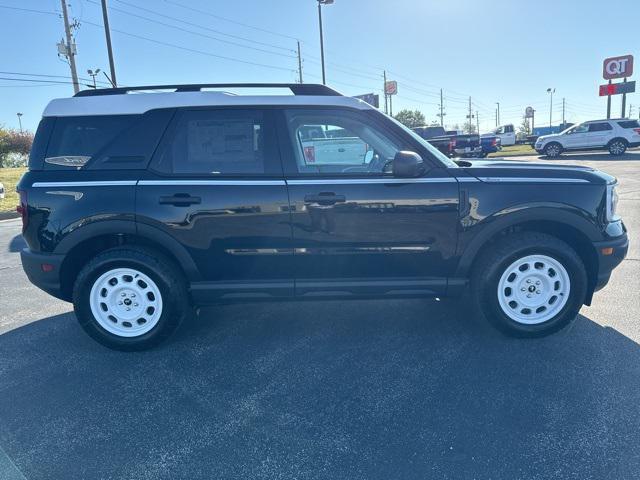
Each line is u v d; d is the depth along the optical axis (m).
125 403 2.96
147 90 3.77
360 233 3.51
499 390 2.97
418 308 4.40
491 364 3.30
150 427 2.71
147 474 2.34
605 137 22.00
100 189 3.47
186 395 3.04
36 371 3.41
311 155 3.63
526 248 3.51
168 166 3.53
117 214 3.46
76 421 2.79
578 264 3.52
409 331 3.90
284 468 2.35
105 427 2.72
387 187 3.46
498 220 3.49
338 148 3.65
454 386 3.04
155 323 3.65
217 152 3.55
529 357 3.38
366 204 3.46
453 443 2.49
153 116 3.57
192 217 3.47
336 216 3.47
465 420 2.68
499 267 3.55
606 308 4.23
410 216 3.49
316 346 3.69
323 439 2.56
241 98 3.60
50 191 3.49
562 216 3.48
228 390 3.09
